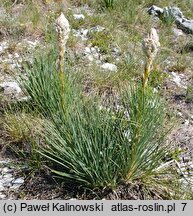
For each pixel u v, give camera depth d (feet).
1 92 2.77
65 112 2.14
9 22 3.62
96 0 4.42
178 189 2.04
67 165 2.08
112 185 1.99
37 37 3.58
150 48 1.71
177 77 3.33
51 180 2.10
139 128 1.88
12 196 2.02
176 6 4.83
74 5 4.38
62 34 2.02
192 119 2.79
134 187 2.06
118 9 4.27
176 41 3.95
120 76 3.02
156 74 3.21
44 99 2.50
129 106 2.06
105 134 1.98
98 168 1.95
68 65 2.75
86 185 2.02
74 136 1.97
